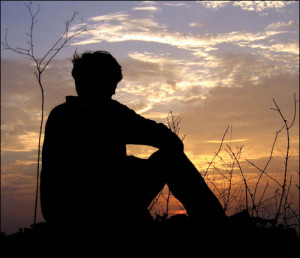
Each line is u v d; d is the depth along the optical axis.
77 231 2.10
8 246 2.71
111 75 2.29
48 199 2.14
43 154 2.22
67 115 2.21
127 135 2.17
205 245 2.14
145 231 2.18
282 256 2.40
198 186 2.15
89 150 2.12
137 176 2.22
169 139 2.18
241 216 2.49
